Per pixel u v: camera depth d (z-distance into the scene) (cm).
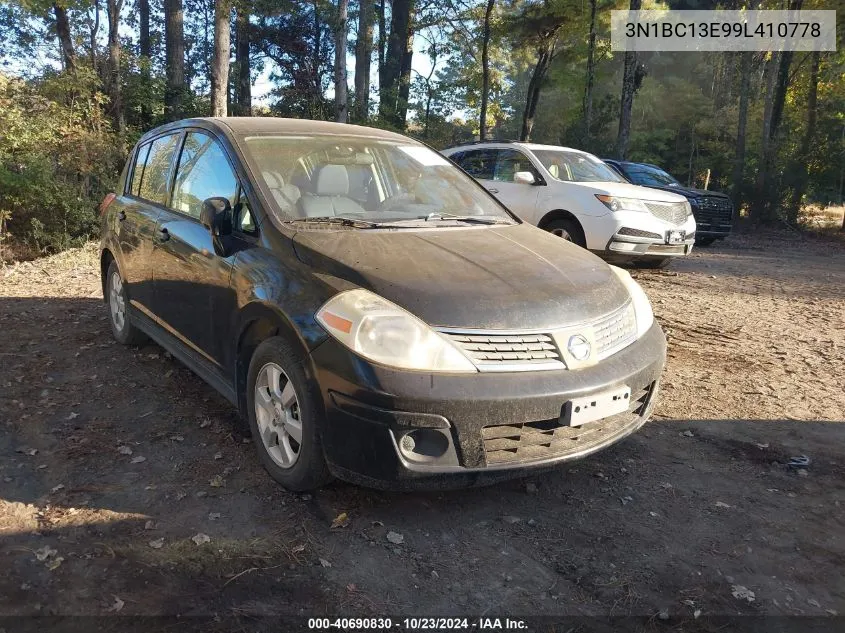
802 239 1938
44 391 461
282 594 261
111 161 1331
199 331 404
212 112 1508
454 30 2966
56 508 317
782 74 2567
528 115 3153
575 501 340
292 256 333
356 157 427
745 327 713
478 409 281
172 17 2062
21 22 2042
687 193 1472
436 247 347
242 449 381
